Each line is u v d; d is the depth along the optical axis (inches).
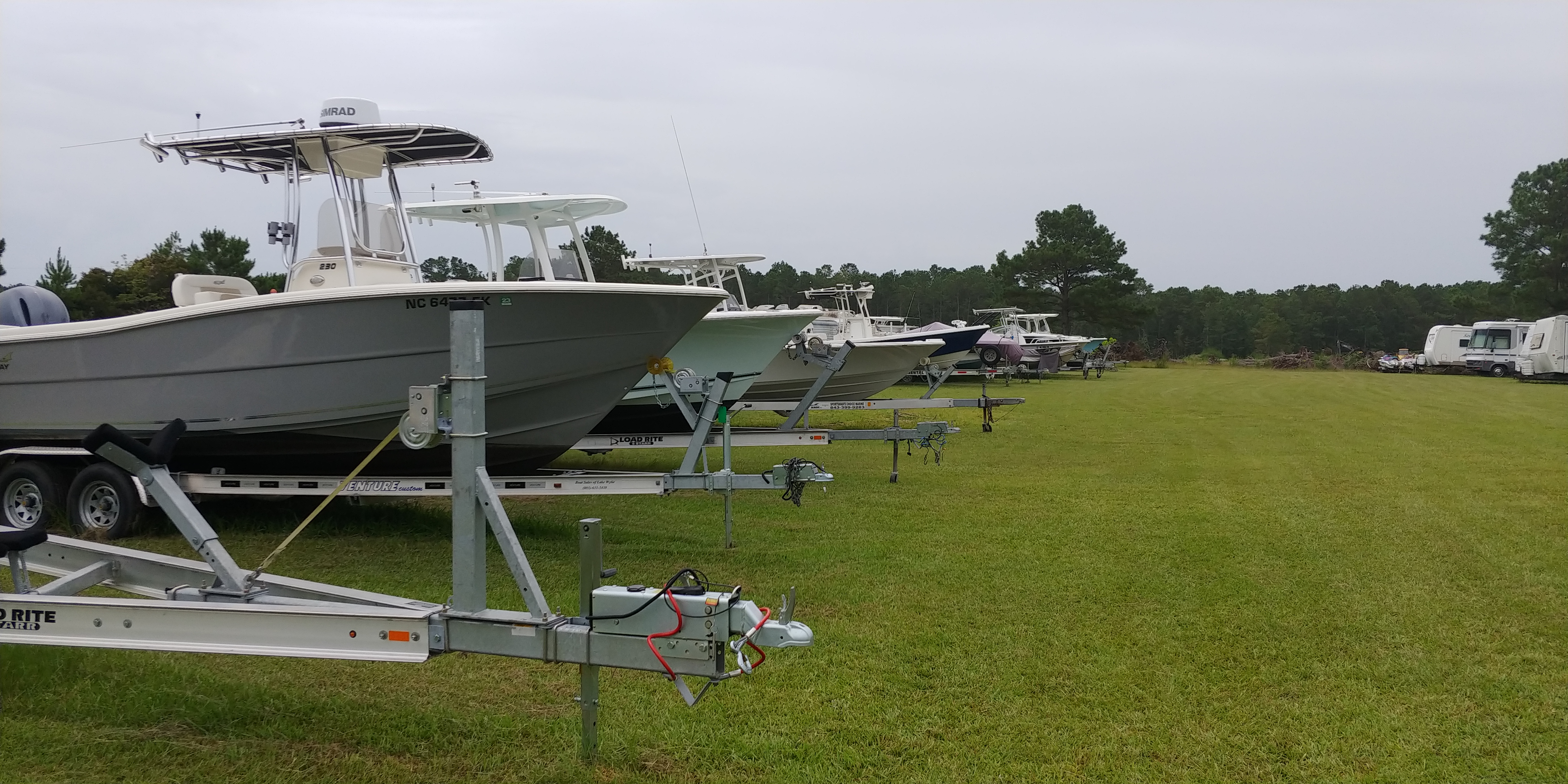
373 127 276.5
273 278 315.6
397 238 315.9
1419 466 430.3
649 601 116.8
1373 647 182.2
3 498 276.1
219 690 148.3
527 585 119.4
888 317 1044.5
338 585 219.0
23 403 274.1
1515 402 832.3
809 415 660.7
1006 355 1074.1
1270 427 615.2
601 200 342.3
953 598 211.9
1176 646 181.8
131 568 151.5
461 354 117.7
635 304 253.4
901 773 129.7
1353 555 253.8
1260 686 162.7
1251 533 281.6
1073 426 623.2
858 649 177.8
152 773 122.5
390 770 125.0
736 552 255.3
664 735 137.9
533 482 253.8
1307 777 130.8
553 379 260.4
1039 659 174.1
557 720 140.9
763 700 152.7
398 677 158.9
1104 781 128.6
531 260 354.3
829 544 264.8
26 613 125.6
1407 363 1711.4
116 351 262.4
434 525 288.8
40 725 134.6
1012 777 129.2
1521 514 313.7
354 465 282.5
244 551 253.3
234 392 258.1
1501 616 201.6
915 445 512.1
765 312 393.1
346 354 250.7
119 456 132.2
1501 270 2121.1
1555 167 2047.2
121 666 156.5
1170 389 1039.6
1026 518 305.1
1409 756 137.4
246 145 283.4
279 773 123.4
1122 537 275.0
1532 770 133.1
